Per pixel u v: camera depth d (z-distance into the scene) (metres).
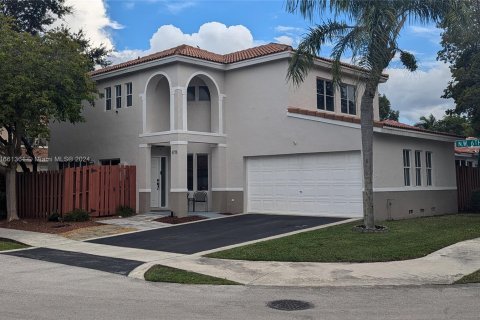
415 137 19.73
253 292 8.66
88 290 8.74
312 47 14.95
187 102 21.98
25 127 18.19
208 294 8.49
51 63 17.97
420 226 15.54
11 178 19.84
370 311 7.29
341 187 18.12
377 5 13.38
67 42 19.20
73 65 18.73
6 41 17.44
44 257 12.43
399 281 9.30
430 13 14.18
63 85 18.23
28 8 29.67
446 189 22.09
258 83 20.50
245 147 20.77
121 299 8.06
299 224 16.56
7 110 17.00
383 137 18.25
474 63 19.64
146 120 21.36
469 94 19.62
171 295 8.39
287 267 10.49
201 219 19.11
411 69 14.96
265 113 20.19
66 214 18.95
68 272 10.47
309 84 20.41
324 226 15.76
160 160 22.91
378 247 11.97
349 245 12.28
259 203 20.47
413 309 7.37
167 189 22.91
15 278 9.82
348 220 16.91
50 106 17.70
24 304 7.65
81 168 19.88
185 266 10.82
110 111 23.17
